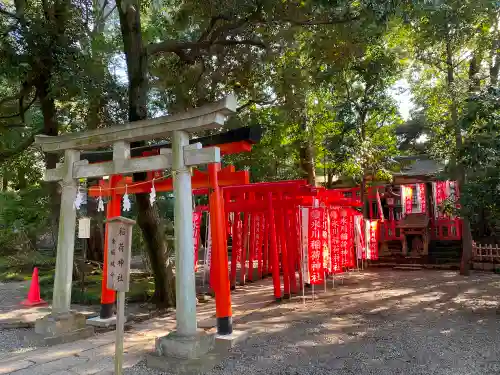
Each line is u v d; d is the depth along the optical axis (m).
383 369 5.21
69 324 6.98
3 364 5.70
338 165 17.22
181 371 5.21
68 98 11.66
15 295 11.59
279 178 20.84
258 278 14.87
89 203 16.84
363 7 8.40
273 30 10.95
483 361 5.45
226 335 6.59
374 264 17.59
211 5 9.98
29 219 16.77
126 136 6.69
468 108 8.42
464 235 14.19
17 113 13.88
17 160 18.86
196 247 13.09
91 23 11.93
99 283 13.10
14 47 9.30
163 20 12.40
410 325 7.41
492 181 7.97
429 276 14.11
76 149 7.47
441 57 14.66
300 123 16.62
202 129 6.06
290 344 6.38
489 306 8.94
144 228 9.50
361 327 7.34
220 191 6.95
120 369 4.38
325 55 11.38
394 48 13.73
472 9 12.03
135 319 8.59
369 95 16.67
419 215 19.09
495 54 14.26
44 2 10.48
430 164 21.41
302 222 10.13
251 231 14.38
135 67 9.30
